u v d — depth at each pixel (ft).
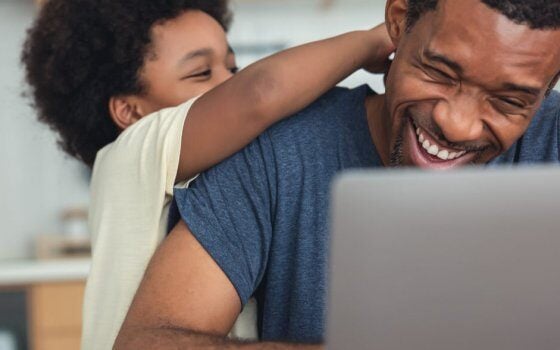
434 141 3.27
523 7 3.01
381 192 2.08
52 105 5.17
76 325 11.69
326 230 3.58
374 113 3.70
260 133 3.68
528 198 2.10
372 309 2.16
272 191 3.60
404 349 2.20
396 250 2.11
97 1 4.92
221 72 5.09
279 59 3.71
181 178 3.76
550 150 3.69
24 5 12.92
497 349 2.22
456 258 2.13
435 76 3.18
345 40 3.91
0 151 12.98
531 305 2.18
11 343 11.56
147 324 3.32
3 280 11.44
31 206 13.19
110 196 3.87
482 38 3.04
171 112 3.85
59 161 13.08
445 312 2.17
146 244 3.73
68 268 11.64
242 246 3.57
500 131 3.21
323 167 3.64
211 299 3.41
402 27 3.54
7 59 12.96
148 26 4.91
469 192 2.09
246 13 12.78
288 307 3.63
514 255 2.14
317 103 3.80
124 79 4.94
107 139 5.19
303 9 12.91
